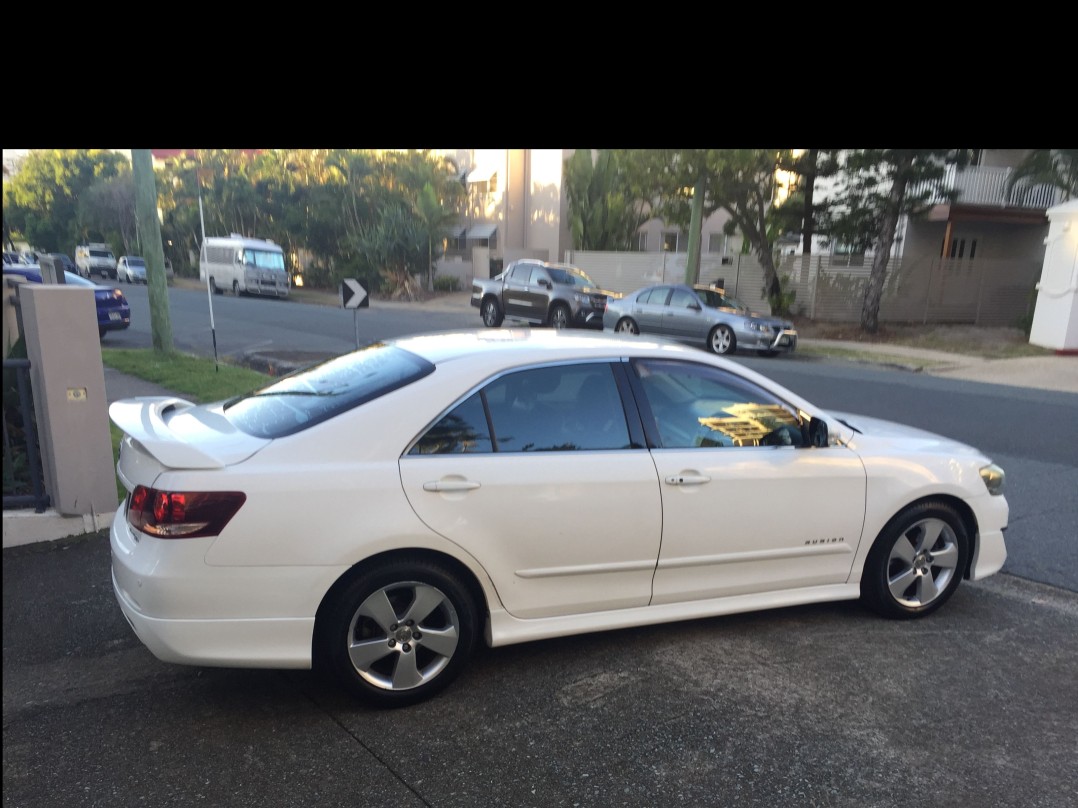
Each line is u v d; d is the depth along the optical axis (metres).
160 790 2.88
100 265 44.91
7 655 3.85
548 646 4.04
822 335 21.08
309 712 3.40
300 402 3.57
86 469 5.21
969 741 3.28
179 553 3.03
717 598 3.96
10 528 5.04
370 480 3.22
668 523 3.72
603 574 3.68
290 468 3.16
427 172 36.97
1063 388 13.59
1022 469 7.86
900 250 24.45
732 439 3.96
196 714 3.38
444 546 3.32
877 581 4.30
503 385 3.56
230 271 34.00
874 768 3.09
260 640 3.14
